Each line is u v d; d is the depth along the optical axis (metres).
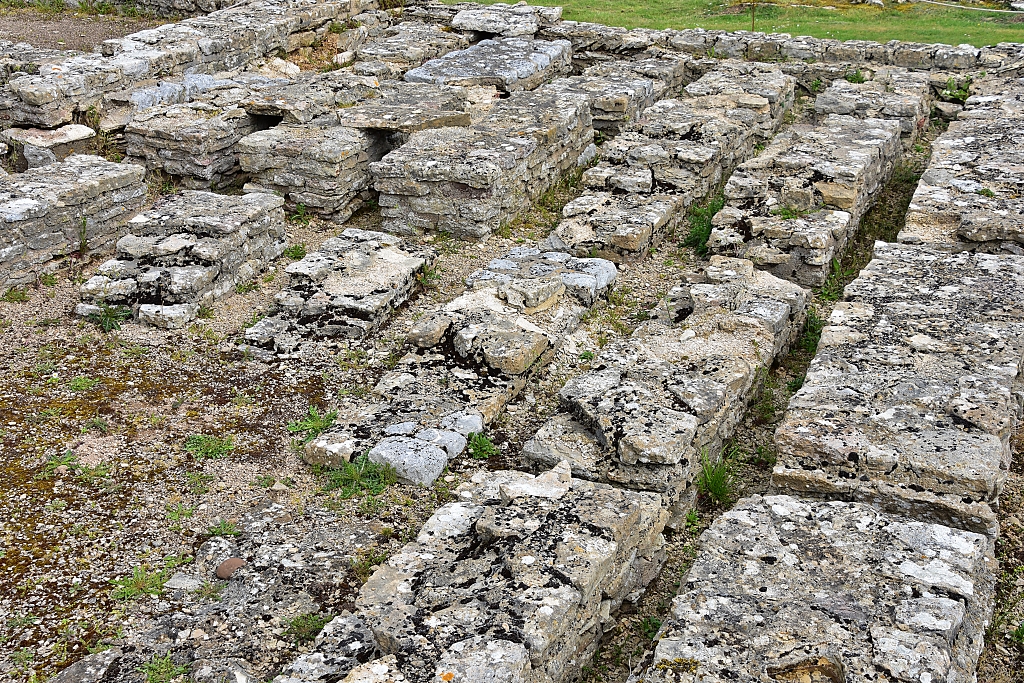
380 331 10.11
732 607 5.71
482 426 8.51
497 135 12.89
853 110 15.58
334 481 7.86
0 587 6.76
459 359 9.23
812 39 19.33
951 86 17.50
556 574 6.04
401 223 12.34
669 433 7.61
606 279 10.81
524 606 5.82
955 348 8.21
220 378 9.24
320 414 8.78
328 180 12.36
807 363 9.88
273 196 11.52
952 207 10.96
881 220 13.09
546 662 5.82
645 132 13.87
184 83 14.88
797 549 6.12
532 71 16.38
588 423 8.05
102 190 11.23
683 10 25.36
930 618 5.57
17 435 8.27
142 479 7.85
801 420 7.38
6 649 6.32
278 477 7.96
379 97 14.30
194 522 7.43
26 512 7.43
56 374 9.12
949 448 6.97
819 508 6.49
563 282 10.45
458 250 11.84
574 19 24.17
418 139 12.76
